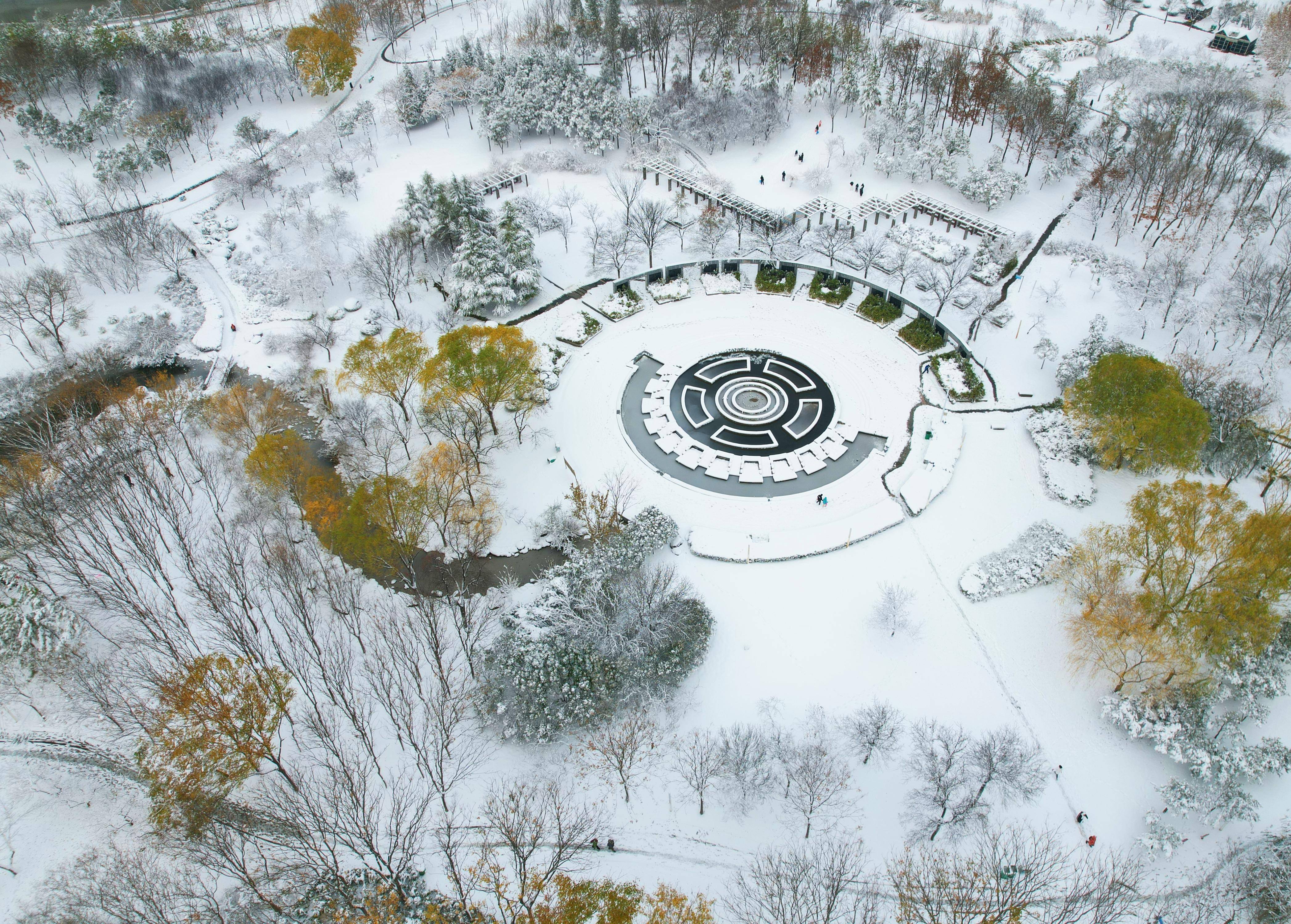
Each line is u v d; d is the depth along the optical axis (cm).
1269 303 9056
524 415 8888
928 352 9719
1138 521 6562
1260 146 11681
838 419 9100
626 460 8769
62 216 12375
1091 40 15738
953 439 8706
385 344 8412
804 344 10025
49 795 6331
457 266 10194
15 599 6919
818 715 6500
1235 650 6294
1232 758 6006
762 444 8869
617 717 6544
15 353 10438
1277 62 14112
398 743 6531
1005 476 8350
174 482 8669
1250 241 10394
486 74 14212
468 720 6662
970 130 13075
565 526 7981
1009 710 6581
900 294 10456
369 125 14425
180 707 5703
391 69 16250
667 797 6159
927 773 5881
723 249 11294
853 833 5941
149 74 15325
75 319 10644
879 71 13475
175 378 10156
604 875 5794
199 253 11994
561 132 13888
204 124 14175
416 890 5747
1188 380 8350
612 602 6906
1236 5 16488
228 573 7331
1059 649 6919
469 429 8644
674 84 14450
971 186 11606
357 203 12619
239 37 17338
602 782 6259
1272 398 8206
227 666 5956
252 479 8119
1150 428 7412
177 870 5853
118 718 6700
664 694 6531
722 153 13300
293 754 6500
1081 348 8925
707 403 9388
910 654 6950
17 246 11456
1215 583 6178
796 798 5978
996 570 7431
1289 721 6419
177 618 7162
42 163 13700
